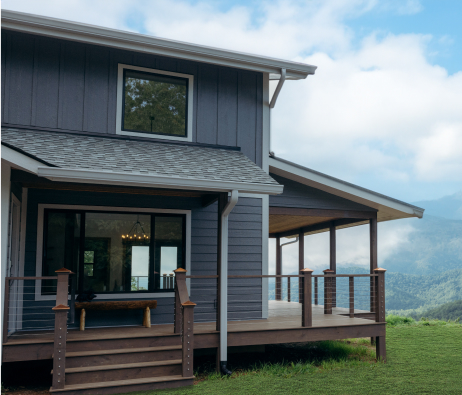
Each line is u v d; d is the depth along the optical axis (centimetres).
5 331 666
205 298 913
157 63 905
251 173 796
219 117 943
